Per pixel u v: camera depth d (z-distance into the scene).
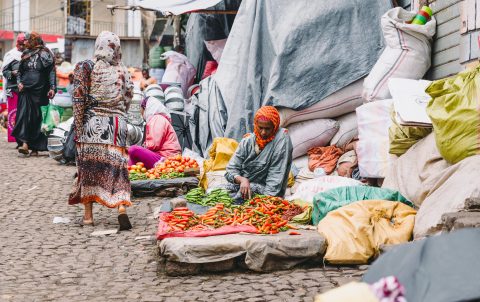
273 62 9.73
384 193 6.47
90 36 36.75
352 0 9.73
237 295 5.06
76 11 40.91
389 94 8.65
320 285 5.23
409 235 5.78
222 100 10.88
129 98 7.78
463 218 4.81
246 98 10.14
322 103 9.48
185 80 15.41
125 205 7.58
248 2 10.89
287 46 9.62
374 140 8.05
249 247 5.62
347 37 9.64
